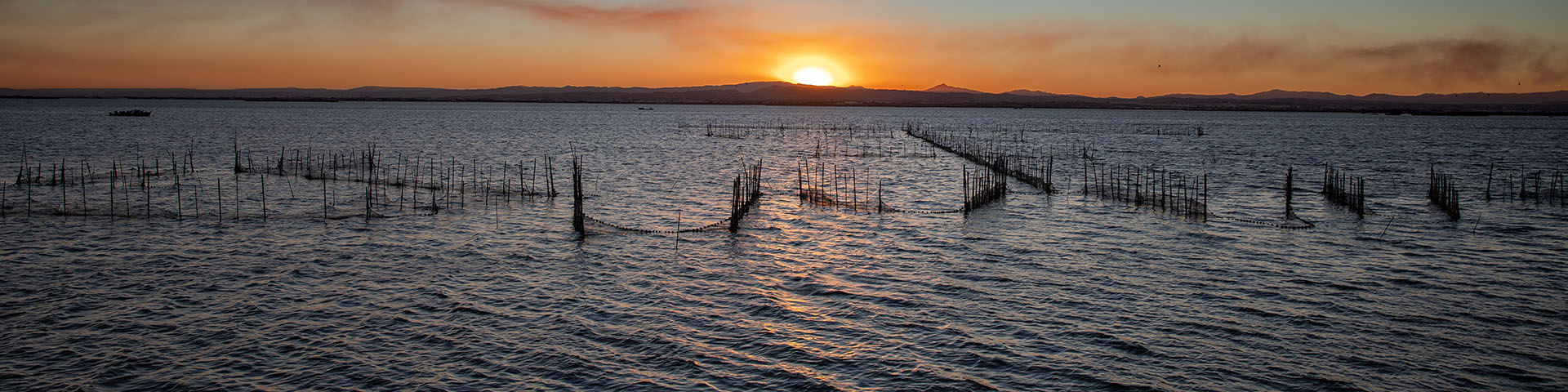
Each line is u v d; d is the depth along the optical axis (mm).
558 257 37125
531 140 125625
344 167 76250
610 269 35125
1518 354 25438
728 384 23062
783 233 43344
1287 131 183750
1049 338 26594
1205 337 26734
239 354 24766
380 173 72062
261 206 50625
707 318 28422
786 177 74438
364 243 39562
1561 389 22938
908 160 92250
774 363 24469
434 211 48438
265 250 37688
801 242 41094
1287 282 33625
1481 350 25828
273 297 30297
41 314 27984
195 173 67812
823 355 25109
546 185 65625
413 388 22578
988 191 54562
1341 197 56156
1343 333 27219
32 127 140875
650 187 64750
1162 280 33781
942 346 25875
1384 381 23344
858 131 172250
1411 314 29375
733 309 29562
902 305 30172
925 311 29375
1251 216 50062
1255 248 39875
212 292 30828
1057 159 99375
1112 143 134000
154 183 60562
